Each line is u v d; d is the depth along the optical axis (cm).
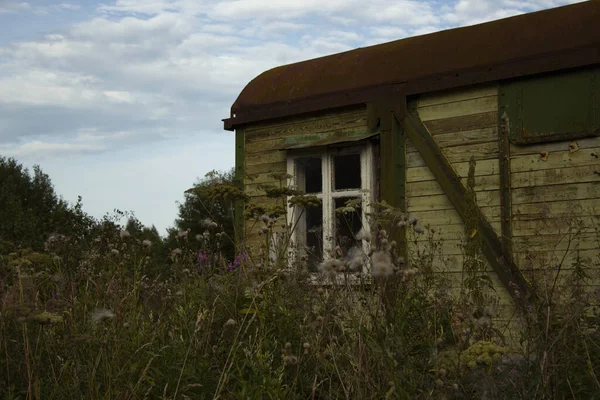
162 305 452
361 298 326
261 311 396
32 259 416
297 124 734
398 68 662
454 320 355
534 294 422
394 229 584
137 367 340
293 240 689
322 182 707
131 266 483
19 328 353
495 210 587
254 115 755
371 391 292
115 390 317
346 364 339
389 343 291
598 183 540
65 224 1242
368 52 710
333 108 707
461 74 612
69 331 363
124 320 376
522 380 304
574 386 324
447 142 623
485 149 600
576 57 552
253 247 728
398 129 653
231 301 427
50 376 343
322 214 701
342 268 322
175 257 518
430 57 646
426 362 298
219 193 520
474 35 633
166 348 364
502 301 560
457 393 280
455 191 604
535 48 579
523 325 391
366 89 675
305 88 727
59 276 420
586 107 552
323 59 750
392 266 304
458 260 597
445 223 614
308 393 356
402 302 337
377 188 677
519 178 578
